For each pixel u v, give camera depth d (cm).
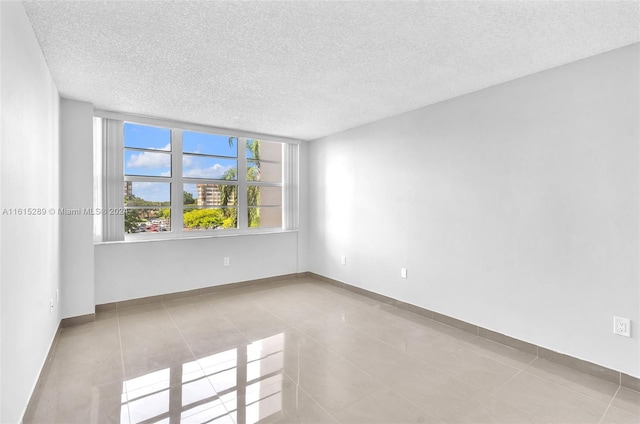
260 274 513
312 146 552
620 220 233
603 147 240
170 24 202
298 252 554
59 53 238
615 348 236
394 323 353
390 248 414
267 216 593
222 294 459
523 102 284
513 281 293
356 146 464
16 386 176
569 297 259
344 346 297
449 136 344
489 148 310
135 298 405
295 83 300
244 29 208
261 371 253
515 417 199
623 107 231
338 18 196
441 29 208
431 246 364
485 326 315
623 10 186
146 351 285
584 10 187
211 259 465
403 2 180
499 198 303
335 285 507
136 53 241
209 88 312
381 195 425
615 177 235
